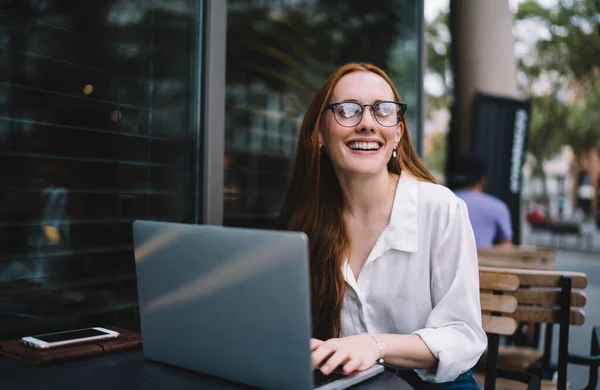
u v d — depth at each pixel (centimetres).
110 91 193
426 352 129
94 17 188
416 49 396
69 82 180
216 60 228
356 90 152
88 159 185
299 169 173
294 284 94
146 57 205
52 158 175
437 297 147
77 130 182
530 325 275
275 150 278
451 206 148
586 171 3130
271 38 280
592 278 962
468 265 144
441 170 1691
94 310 184
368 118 149
